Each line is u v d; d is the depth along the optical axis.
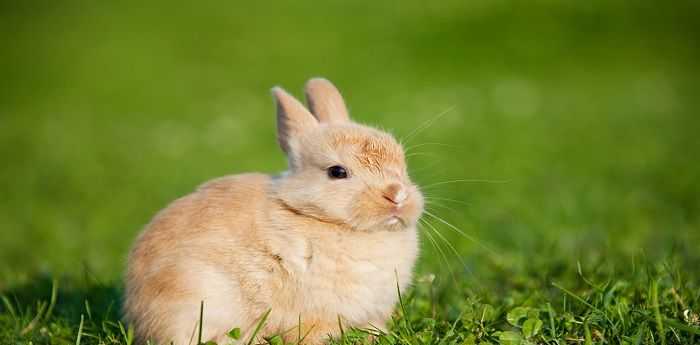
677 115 17.31
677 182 10.79
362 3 30.48
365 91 20.56
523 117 17.14
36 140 18.38
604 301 5.00
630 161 12.71
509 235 8.09
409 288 5.70
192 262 4.80
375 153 5.09
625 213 9.20
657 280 5.14
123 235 9.57
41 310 5.53
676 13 27.11
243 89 22.70
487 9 27.56
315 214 4.84
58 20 32.53
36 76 26.12
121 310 5.41
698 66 23.62
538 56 24.39
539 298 5.46
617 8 27.50
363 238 4.90
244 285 4.80
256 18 30.50
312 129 5.39
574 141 14.72
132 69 26.19
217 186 5.23
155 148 16.69
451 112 17.42
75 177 14.18
